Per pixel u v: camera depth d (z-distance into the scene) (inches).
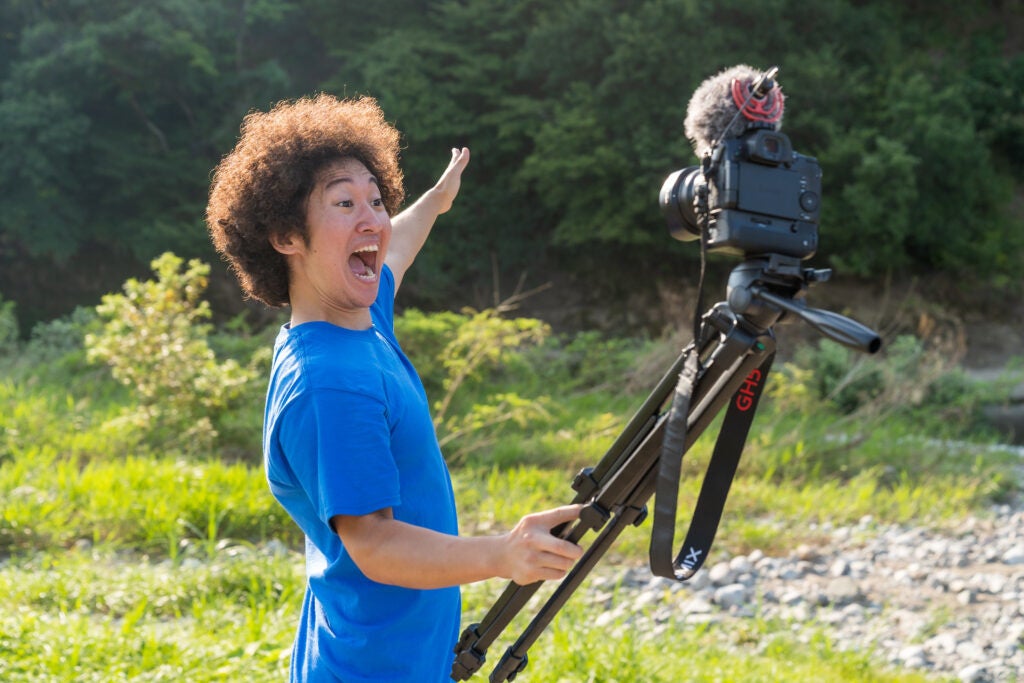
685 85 761.6
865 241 796.0
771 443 373.1
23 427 336.5
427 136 831.7
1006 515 323.6
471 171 886.4
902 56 887.7
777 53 797.2
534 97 878.4
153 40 789.9
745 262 60.1
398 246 95.1
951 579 249.8
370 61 845.2
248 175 70.9
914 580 253.0
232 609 186.5
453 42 870.4
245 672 145.5
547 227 891.4
